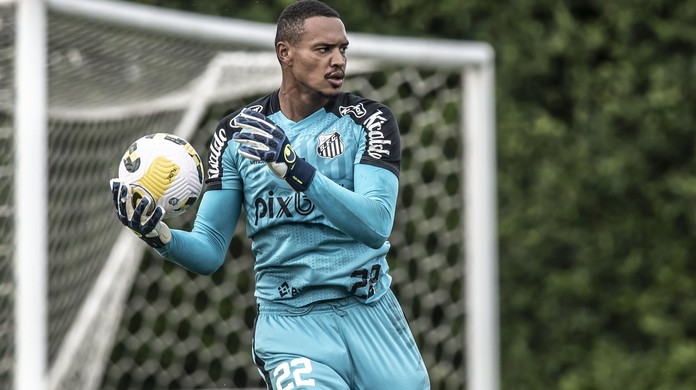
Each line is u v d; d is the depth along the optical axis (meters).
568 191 38.56
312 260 14.99
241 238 33.78
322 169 14.84
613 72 38.94
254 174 15.02
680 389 38.69
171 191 14.60
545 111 39.06
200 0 35.56
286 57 14.82
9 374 27.80
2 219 27.11
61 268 28.66
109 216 28.95
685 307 39.38
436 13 37.78
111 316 29.98
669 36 38.84
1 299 26.83
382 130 14.91
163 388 37.00
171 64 26.56
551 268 39.03
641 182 39.38
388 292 15.76
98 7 22.64
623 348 39.44
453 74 35.81
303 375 14.98
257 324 15.64
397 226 34.72
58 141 28.80
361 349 15.27
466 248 28.78
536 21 38.75
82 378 29.23
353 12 36.91
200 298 35.56
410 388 15.53
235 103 33.88
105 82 26.30
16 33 22.08
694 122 39.19
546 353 39.16
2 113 27.05
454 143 36.66
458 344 35.84
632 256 39.38
